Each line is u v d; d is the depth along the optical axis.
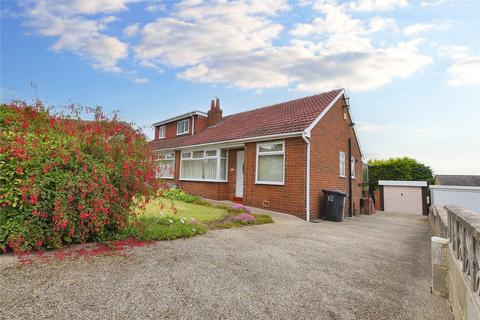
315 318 2.69
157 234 5.04
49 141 4.16
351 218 12.92
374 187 25.81
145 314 2.52
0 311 2.38
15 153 3.66
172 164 16.80
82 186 4.01
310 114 10.95
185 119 19.97
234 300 2.92
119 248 4.31
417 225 11.66
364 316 2.81
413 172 25.31
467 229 2.31
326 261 4.55
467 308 2.35
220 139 12.91
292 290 3.29
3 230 3.61
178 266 3.77
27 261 3.51
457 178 27.73
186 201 11.27
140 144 5.06
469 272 2.36
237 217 7.72
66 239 4.08
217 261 4.11
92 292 2.84
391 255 5.33
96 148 4.56
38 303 2.55
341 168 13.06
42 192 3.76
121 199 4.68
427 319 2.87
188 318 2.51
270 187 10.56
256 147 11.22
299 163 9.77
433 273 3.54
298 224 8.25
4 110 4.49
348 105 13.96
